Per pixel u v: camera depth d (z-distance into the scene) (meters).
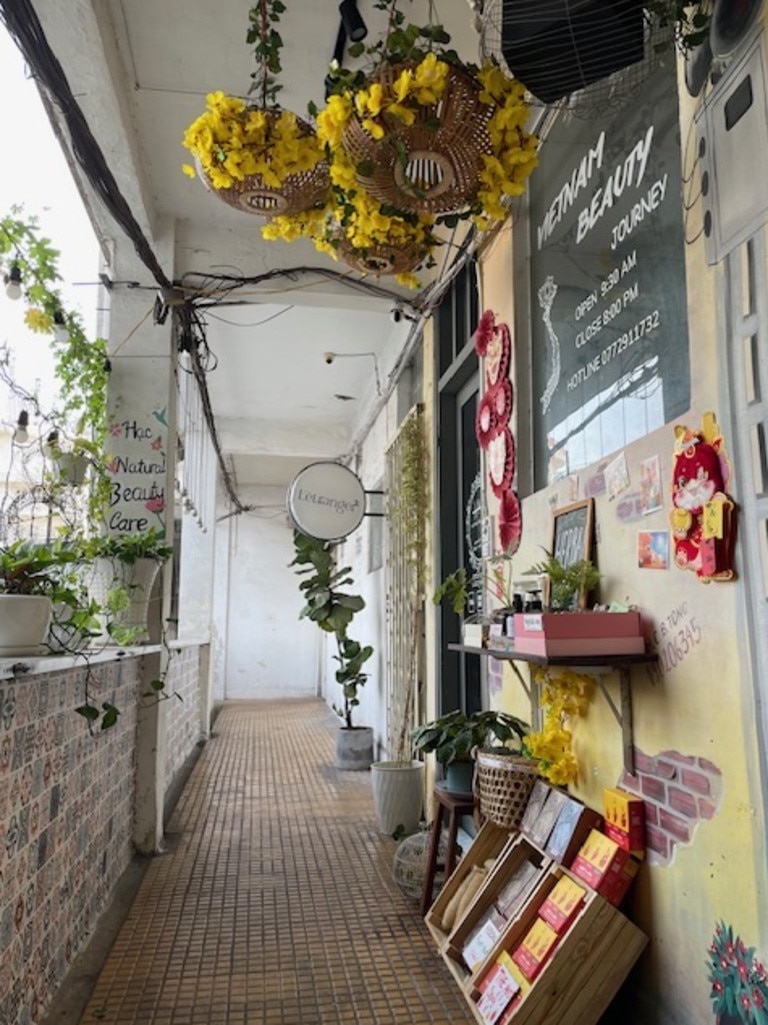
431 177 1.62
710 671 1.43
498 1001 1.74
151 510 3.66
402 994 2.15
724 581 1.39
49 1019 2.00
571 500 2.12
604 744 1.86
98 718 2.56
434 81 1.42
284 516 11.11
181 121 3.17
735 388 1.37
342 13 2.35
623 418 1.93
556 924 1.71
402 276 2.17
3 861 1.68
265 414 7.72
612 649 1.66
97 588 3.15
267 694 10.67
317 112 1.69
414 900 2.84
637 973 1.66
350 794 4.57
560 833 1.88
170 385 3.79
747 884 1.30
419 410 4.27
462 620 3.62
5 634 1.92
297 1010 2.07
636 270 1.89
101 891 2.70
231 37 2.72
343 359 6.00
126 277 3.83
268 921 2.65
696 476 1.47
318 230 2.08
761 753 1.27
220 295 3.97
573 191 2.30
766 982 1.24
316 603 5.50
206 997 2.13
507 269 2.71
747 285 1.34
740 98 1.37
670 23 1.46
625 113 1.98
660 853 1.59
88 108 2.76
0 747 1.65
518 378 2.60
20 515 2.59
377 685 5.76
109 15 2.58
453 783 2.62
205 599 7.35
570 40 1.46
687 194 1.56
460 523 3.75
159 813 3.53
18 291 2.43
